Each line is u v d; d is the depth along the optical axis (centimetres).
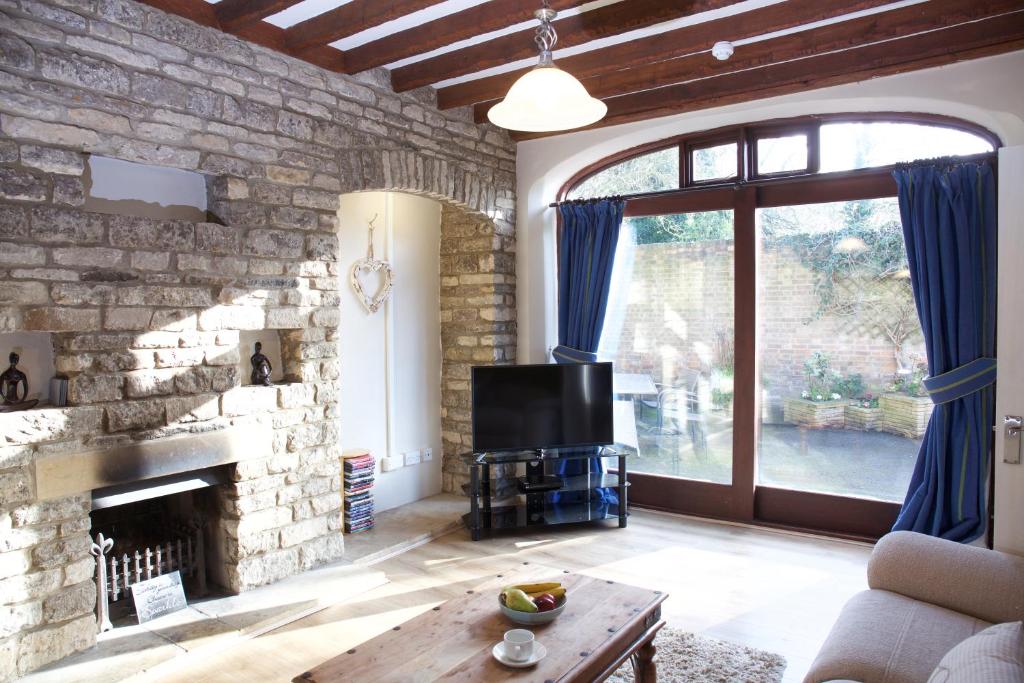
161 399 310
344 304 454
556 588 243
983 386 375
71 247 279
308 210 373
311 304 375
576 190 531
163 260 309
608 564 396
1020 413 317
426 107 446
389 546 416
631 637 237
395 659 208
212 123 327
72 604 281
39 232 270
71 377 282
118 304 294
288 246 362
